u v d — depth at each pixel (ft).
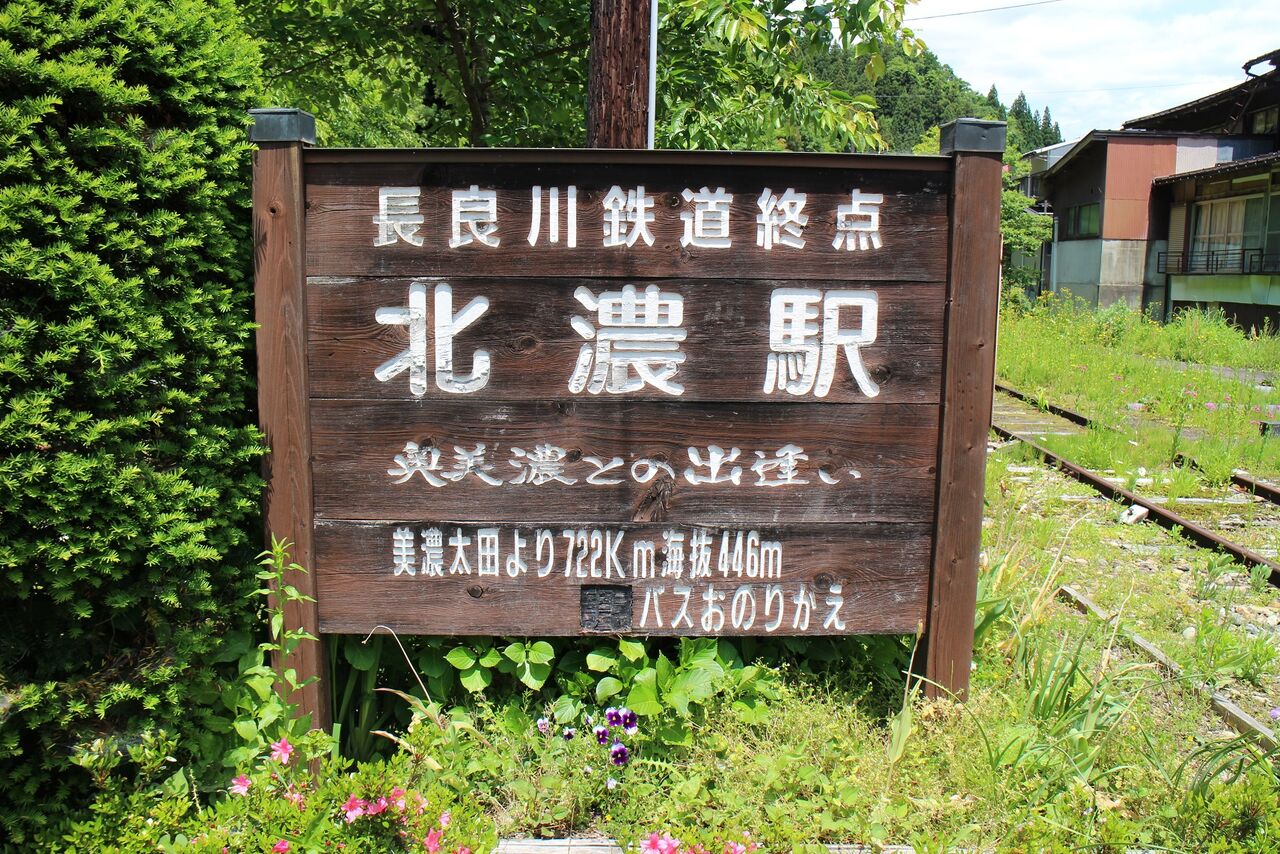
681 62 20.94
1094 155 83.82
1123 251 82.02
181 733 9.04
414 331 9.57
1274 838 7.84
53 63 7.47
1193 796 8.63
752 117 20.99
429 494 9.75
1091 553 17.65
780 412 9.79
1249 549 18.85
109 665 8.55
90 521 7.86
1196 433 29.71
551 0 20.22
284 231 9.29
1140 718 10.89
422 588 9.85
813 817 8.82
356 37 20.76
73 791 8.57
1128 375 42.47
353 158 9.37
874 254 9.65
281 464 9.57
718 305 9.66
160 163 8.15
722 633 10.00
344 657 10.66
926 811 8.90
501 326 9.60
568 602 9.91
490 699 10.62
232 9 9.55
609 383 9.71
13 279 7.49
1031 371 43.50
